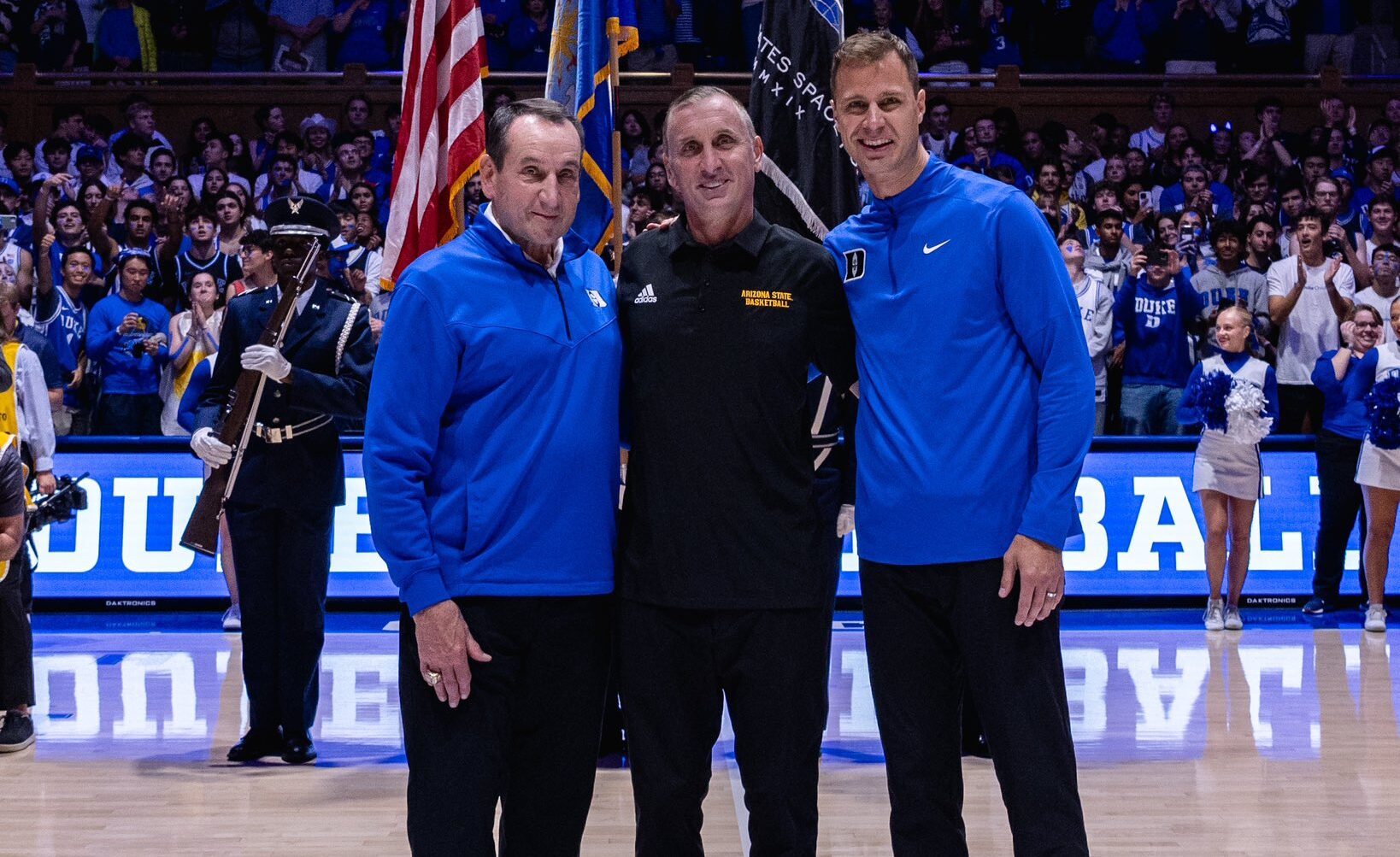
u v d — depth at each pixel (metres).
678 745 2.62
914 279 2.62
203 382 4.87
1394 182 10.91
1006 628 2.57
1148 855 3.53
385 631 7.06
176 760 4.56
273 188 10.37
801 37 4.31
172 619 7.48
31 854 3.56
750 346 2.59
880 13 11.77
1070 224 9.47
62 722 5.12
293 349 4.50
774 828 2.62
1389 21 12.33
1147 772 4.39
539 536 2.53
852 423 3.52
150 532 7.66
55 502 5.20
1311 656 6.47
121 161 10.54
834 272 2.71
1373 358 7.59
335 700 5.49
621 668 2.64
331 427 4.57
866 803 4.01
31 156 10.64
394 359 2.48
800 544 2.62
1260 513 8.02
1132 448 7.87
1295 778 4.30
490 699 2.53
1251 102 11.47
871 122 2.60
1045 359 2.57
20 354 5.69
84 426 8.52
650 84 11.17
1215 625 7.25
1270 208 10.30
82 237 9.34
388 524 2.45
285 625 4.52
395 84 11.30
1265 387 7.37
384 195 10.59
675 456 2.59
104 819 3.88
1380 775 4.34
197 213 9.58
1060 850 2.52
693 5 11.69
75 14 11.75
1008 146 10.98
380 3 11.73
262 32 11.79
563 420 2.54
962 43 11.70
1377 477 7.19
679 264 2.67
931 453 2.59
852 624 7.45
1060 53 12.02
